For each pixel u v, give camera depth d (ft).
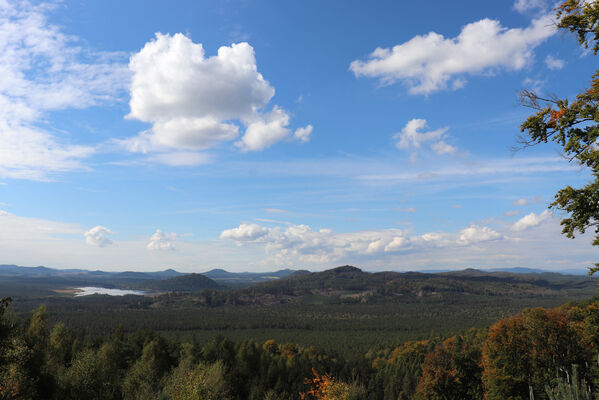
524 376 174.91
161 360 278.67
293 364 395.14
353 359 520.01
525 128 59.88
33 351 140.46
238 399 280.51
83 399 155.43
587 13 53.36
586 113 53.93
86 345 302.45
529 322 186.91
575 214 56.70
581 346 164.35
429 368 210.59
